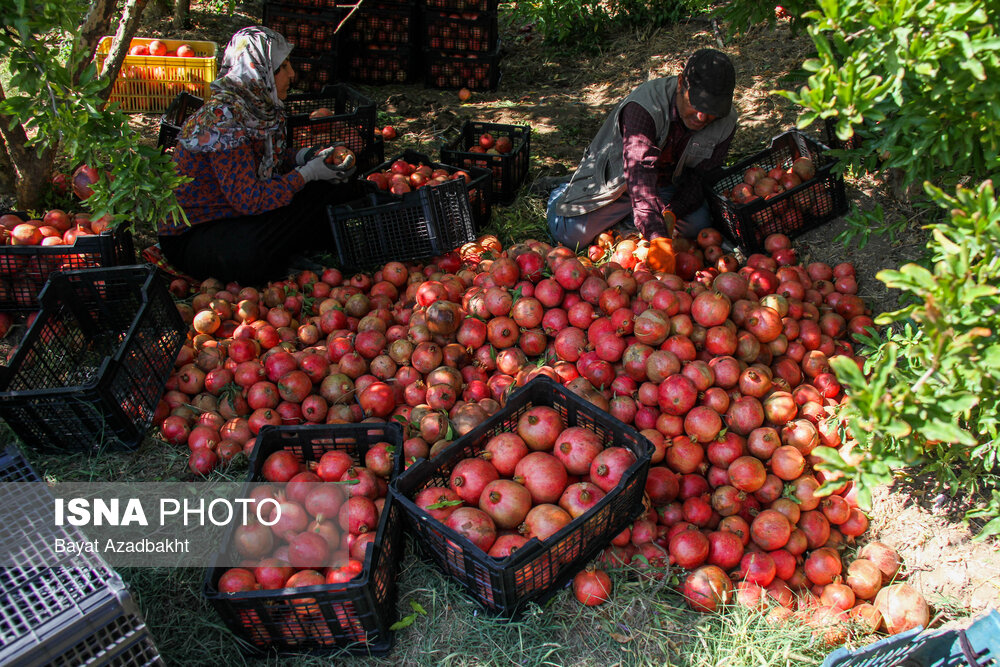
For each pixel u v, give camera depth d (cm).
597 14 871
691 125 463
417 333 428
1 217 508
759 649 312
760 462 356
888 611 327
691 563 332
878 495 376
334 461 346
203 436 385
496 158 596
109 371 375
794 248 523
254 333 443
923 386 216
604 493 328
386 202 522
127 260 498
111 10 504
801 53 729
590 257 522
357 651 313
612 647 315
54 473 380
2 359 460
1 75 688
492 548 315
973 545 354
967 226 221
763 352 411
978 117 260
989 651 273
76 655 238
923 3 211
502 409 365
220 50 823
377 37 810
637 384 399
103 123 357
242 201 479
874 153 372
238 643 309
